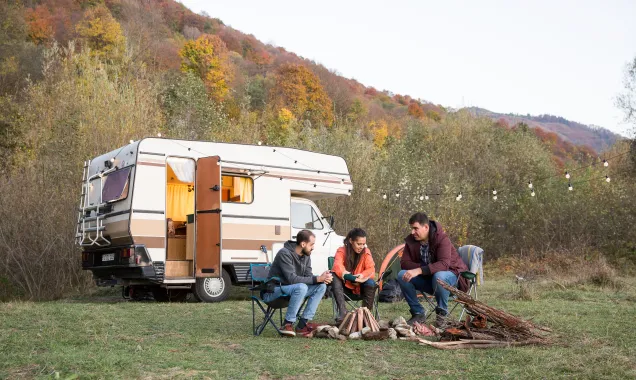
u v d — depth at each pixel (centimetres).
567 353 546
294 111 4025
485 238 2334
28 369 497
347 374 476
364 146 2133
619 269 1930
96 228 1145
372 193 1983
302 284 658
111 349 581
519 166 2961
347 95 4941
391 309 944
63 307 939
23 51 2948
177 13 6241
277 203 1240
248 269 1192
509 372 477
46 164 1669
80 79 1928
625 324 720
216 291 1160
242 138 2192
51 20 3872
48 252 1487
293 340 632
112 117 1723
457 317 833
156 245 1094
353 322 650
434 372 485
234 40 6322
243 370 491
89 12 3741
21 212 1524
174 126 2141
